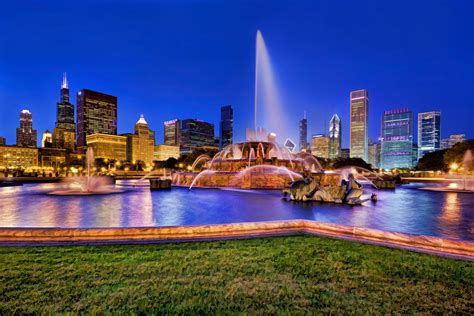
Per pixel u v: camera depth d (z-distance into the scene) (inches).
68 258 203.3
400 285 166.4
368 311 138.9
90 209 410.0
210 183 863.1
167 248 226.2
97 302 144.7
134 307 140.1
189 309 138.4
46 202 486.9
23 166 6628.9
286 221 290.5
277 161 1027.9
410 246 235.6
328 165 3831.2
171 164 4729.3
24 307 140.0
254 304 143.6
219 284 164.9
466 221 336.5
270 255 212.5
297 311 137.7
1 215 362.3
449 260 204.1
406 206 462.3
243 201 499.2
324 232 277.7
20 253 212.7
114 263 194.7
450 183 1440.7
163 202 483.2
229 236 264.2
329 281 170.7
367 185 1088.8
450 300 150.2
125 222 320.5
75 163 6427.2
